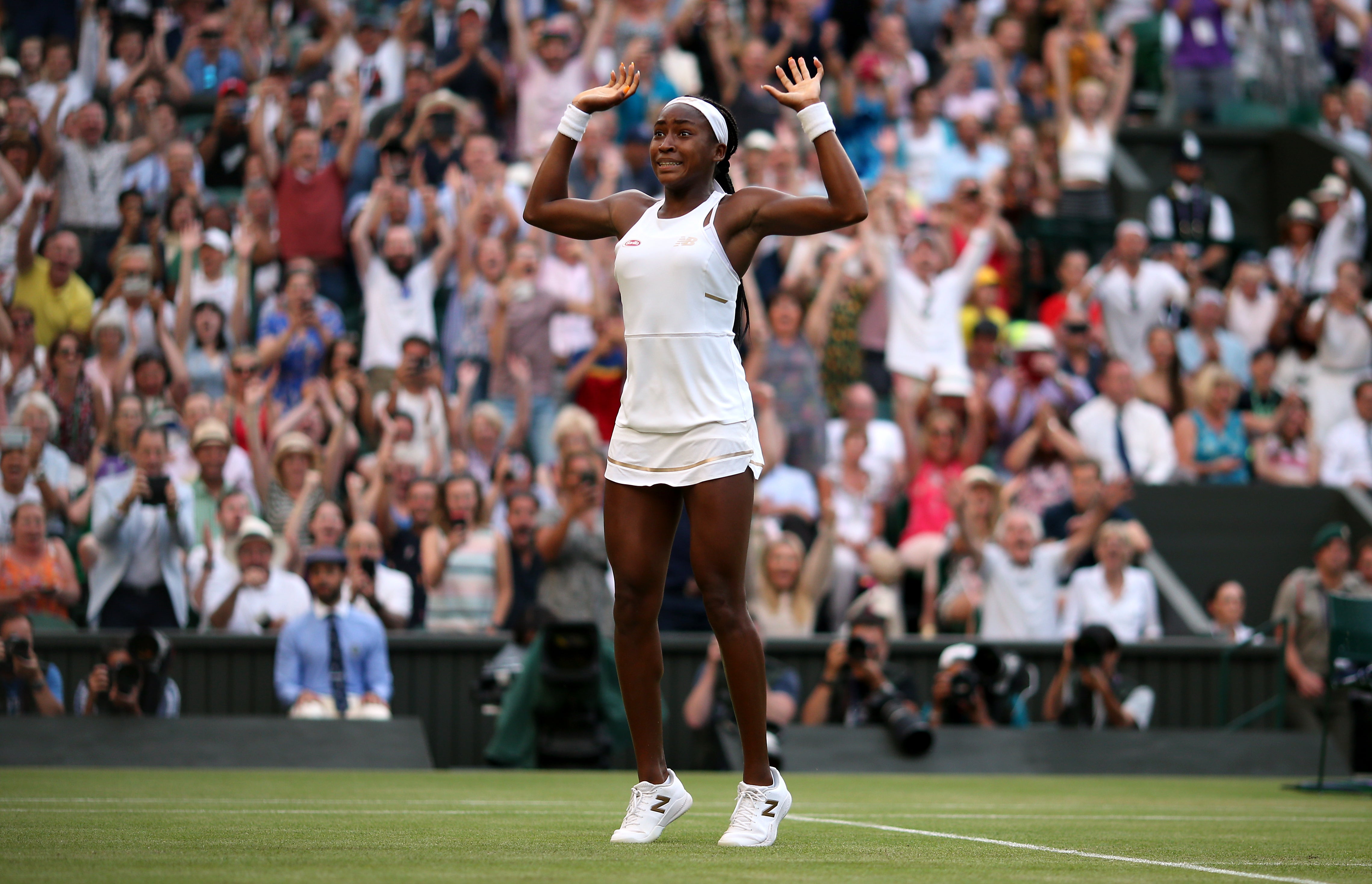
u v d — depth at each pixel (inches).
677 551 571.8
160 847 222.7
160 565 553.3
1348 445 760.3
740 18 957.8
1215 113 1011.3
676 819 262.7
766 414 644.7
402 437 628.1
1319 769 516.1
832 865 208.1
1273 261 893.8
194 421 628.1
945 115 912.9
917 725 493.7
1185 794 420.2
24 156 723.4
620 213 247.6
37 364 675.4
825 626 620.4
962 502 604.7
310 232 727.1
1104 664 536.4
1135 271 789.9
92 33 813.9
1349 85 1063.0
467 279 719.1
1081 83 926.4
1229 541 717.9
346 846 226.8
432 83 821.2
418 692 543.5
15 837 235.8
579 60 828.0
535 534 576.7
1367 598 454.3
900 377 732.7
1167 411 754.8
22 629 482.3
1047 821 310.8
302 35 885.2
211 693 531.8
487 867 198.1
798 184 783.1
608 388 690.8
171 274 713.0
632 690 243.1
